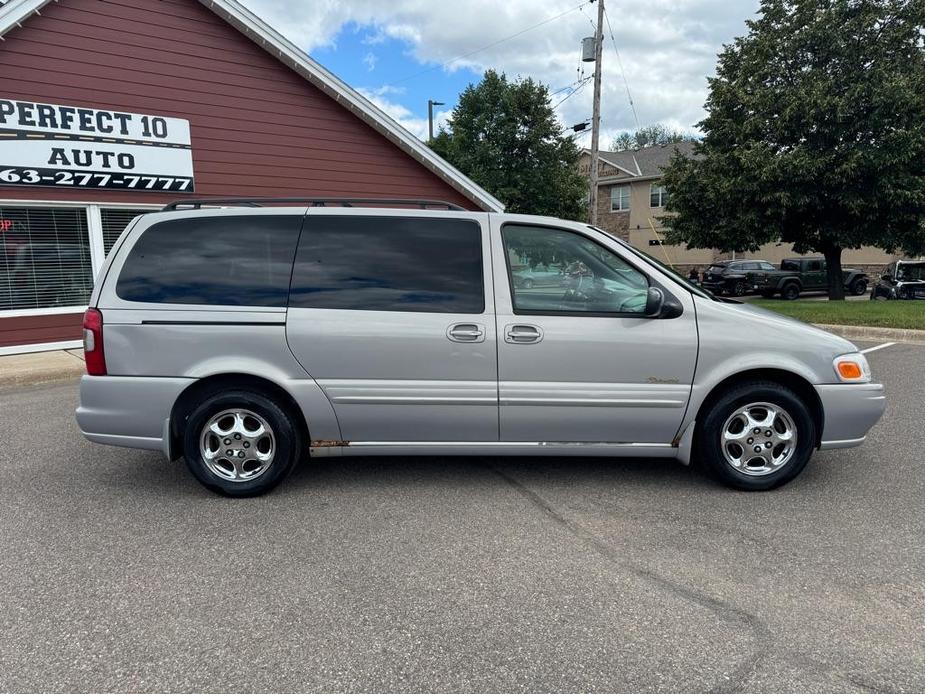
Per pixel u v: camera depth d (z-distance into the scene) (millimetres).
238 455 3963
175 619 2654
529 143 27766
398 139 12633
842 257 31625
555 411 3916
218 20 10672
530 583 2941
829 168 16562
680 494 4020
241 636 2535
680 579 2971
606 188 39094
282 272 3934
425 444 4023
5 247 9266
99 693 2199
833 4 16938
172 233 3971
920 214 16422
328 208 4027
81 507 3857
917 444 5039
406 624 2621
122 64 9828
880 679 2273
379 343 3855
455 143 28703
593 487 4148
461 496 4004
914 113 15820
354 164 12445
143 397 3844
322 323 3848
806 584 2920
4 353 9273
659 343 3855
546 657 2402
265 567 3100
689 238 20500
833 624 2611
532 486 4168
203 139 10719
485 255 3953
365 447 4031
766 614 2682
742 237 18938
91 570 3072
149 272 3928
